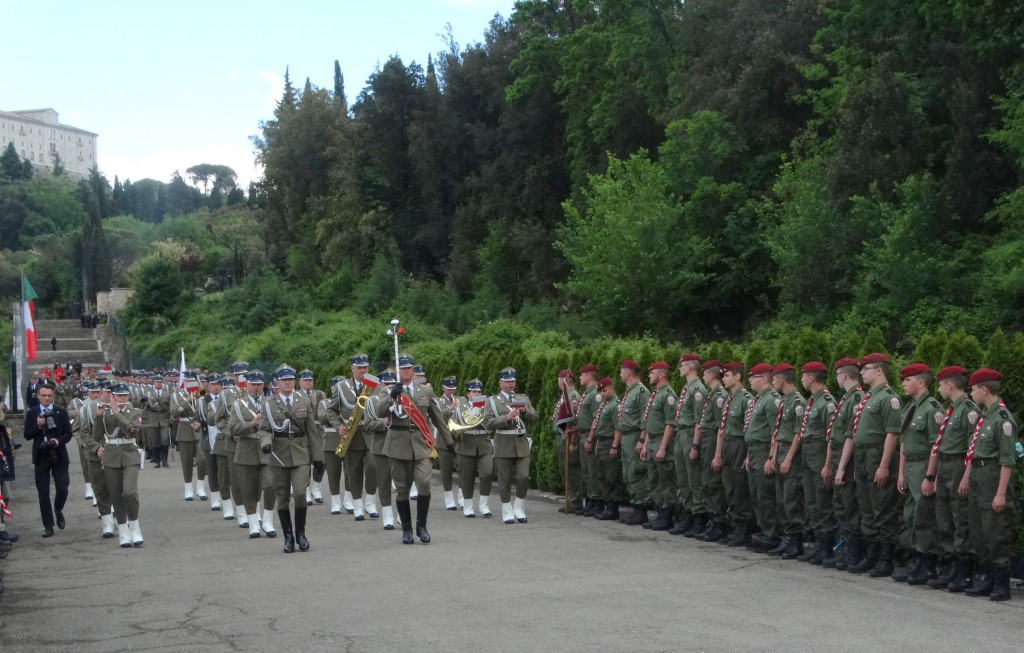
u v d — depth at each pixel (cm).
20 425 4006
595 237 4012
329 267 6444
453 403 1745
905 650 757
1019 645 773
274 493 1380
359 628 848
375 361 4444
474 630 830
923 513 1012
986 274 2703
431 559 1185
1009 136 2638
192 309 6769
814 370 1166
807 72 3559
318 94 7131
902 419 1049
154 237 11725
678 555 1205
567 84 4984
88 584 1097
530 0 5222
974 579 1008
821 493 1148
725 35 4069
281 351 4875
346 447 1468
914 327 2736
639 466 1459
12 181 15875
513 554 1214
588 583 1023
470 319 4878
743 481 1266
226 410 1590
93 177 16250
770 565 1138
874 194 3088
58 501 1535
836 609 901
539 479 1891
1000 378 988
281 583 1061
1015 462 935
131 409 1378
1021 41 2734
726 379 1290
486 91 5781
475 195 5669
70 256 10150
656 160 4719
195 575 1127
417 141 5934
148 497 1980
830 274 3170
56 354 6850
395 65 6328
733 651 755
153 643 827
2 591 1063
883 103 3173
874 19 3369
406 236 6238
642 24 4656
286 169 7038
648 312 3894
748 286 3888
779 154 3856
